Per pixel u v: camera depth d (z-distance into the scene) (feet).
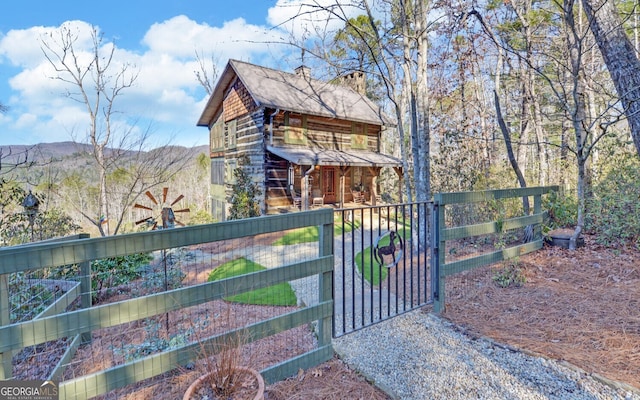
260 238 26.18
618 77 12.66
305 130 38.93
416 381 7.44
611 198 17.66
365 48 25.89
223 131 45.60
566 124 31.19
